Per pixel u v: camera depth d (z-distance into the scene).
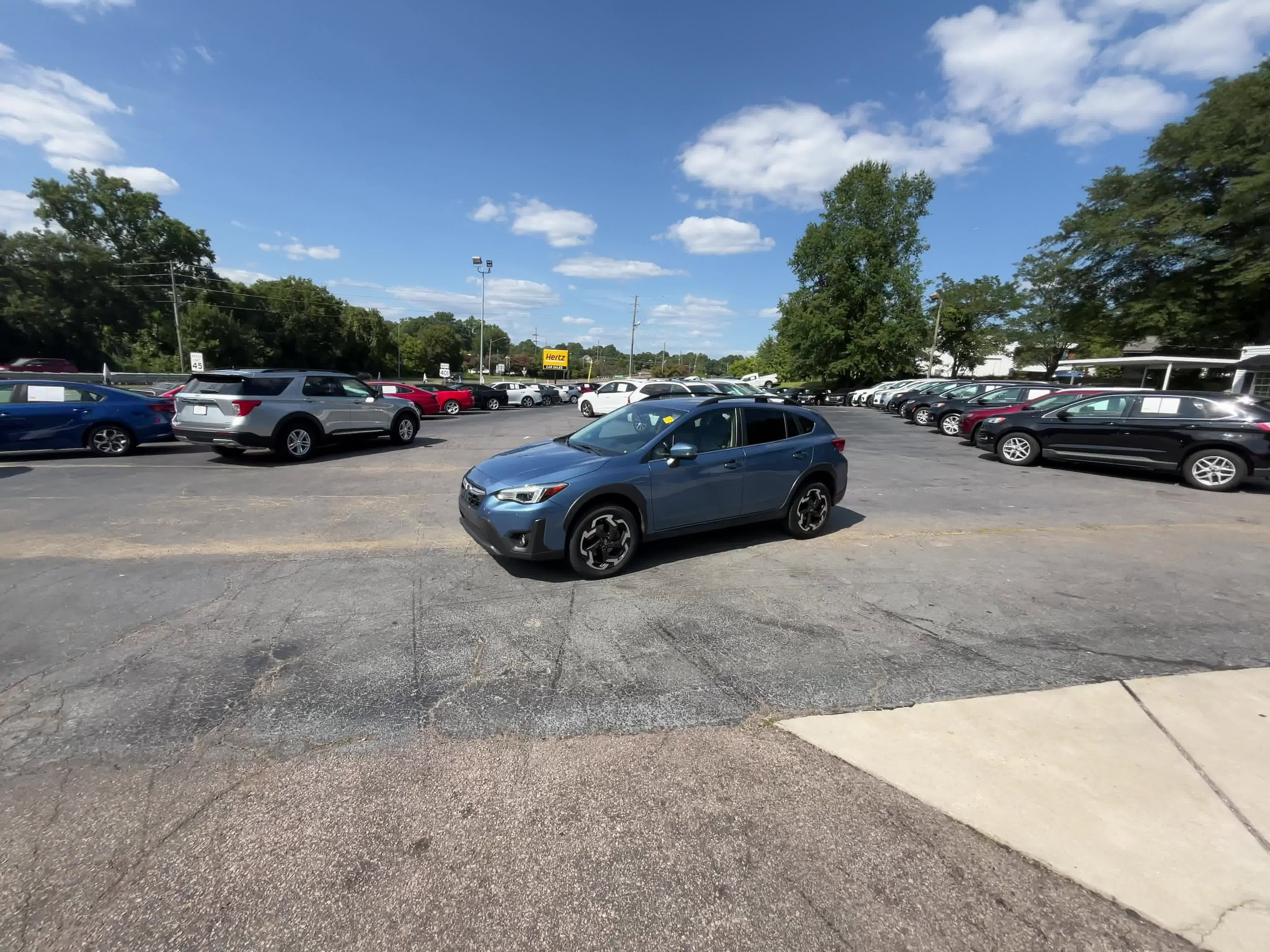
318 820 2.27
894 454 13.12
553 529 4.63
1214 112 29.17
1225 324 30.02
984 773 2.55
